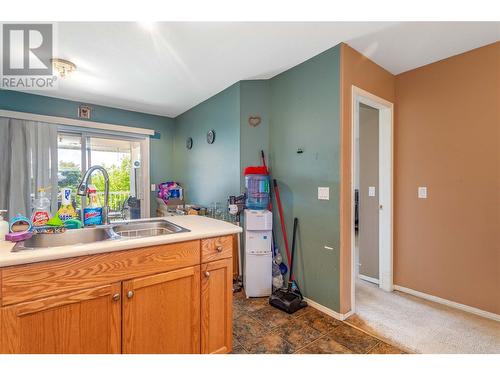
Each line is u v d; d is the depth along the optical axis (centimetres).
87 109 362
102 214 163
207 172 350
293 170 250
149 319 127
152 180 430
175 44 208
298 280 246
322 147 221
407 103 258
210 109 340
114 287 117
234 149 293
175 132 450
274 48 215
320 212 223
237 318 209
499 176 203
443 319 207
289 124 254
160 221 184
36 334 100
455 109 226
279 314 215
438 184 237
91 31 189
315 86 227
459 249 224
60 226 138
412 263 255
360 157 298
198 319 143
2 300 93
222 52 222
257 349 168
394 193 268
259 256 249
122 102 361
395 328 195
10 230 122
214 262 149
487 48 208
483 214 211
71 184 354
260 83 281
